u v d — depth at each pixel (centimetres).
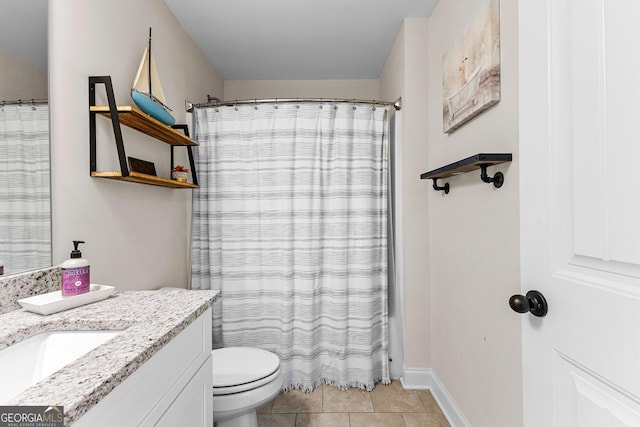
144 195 167
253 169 212
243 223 212
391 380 222
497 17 128
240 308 213
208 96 250
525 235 87
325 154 211
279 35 232
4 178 94
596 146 65
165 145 189
